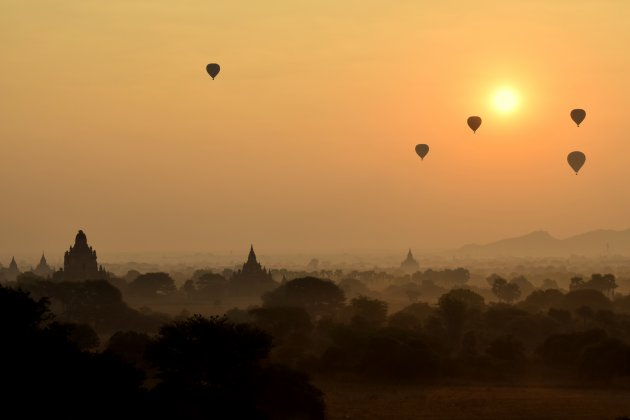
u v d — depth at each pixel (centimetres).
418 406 11906
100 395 7000
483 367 14388
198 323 9375
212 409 8212
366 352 14250
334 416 11194
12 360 6819
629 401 12262
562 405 12000
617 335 17388
